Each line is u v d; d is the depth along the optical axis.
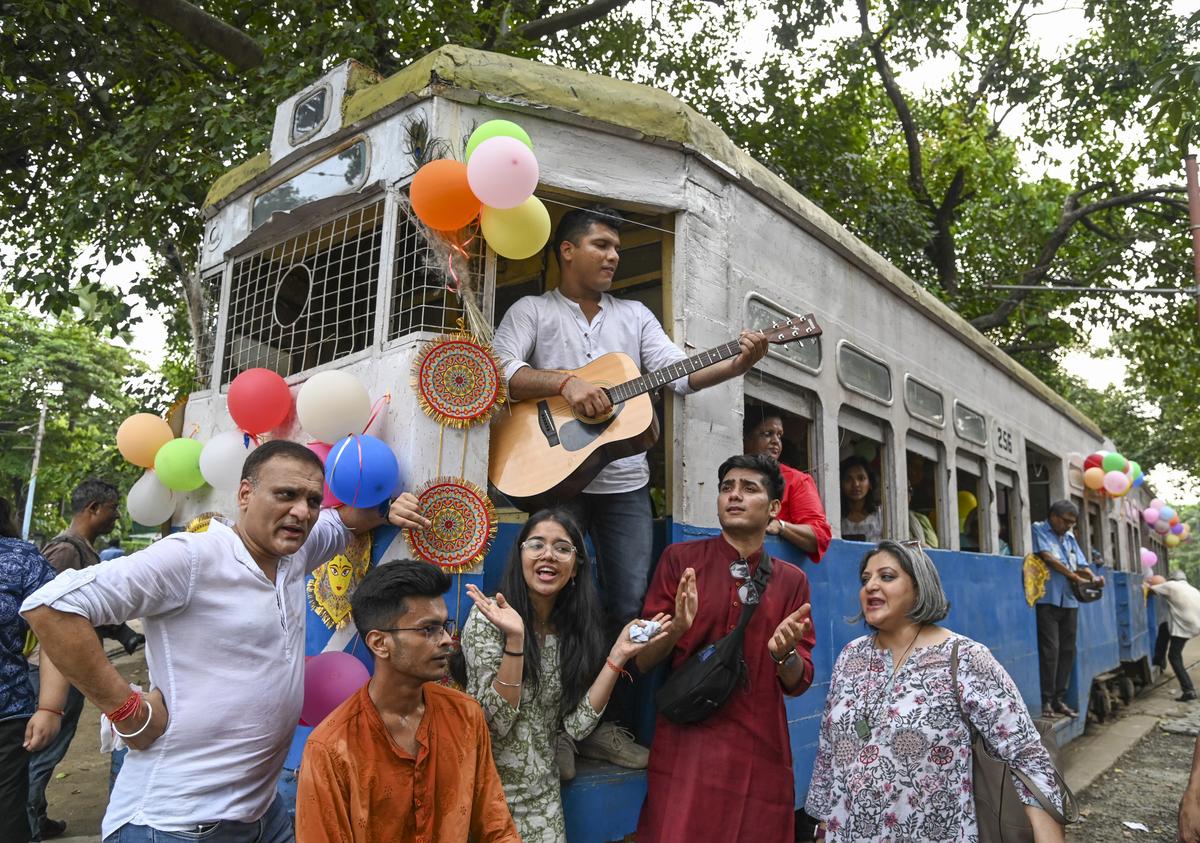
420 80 3.15
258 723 2.15
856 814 2.52
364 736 2.04
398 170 3.18
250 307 3.91
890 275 5.48
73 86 7.92
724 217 3.88
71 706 4.55
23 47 7.60
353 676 2.65
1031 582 7.35
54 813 5.20
